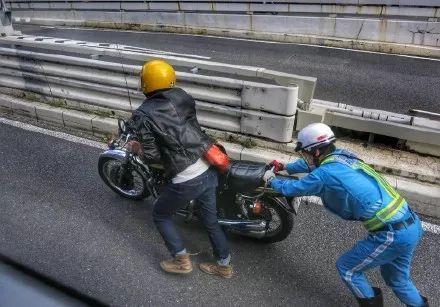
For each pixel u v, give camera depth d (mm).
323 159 2605
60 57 5309
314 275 3242
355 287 2684
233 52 9930
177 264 3186
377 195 2439
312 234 3670
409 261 2623
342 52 9711
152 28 13273
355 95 6902
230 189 3186
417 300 2688
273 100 4207
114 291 3086
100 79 5148
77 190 4312
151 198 4176
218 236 3072
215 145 2938
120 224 3816
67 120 5559
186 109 2762
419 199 3840
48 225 3795
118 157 3752
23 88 5941
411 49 9367
